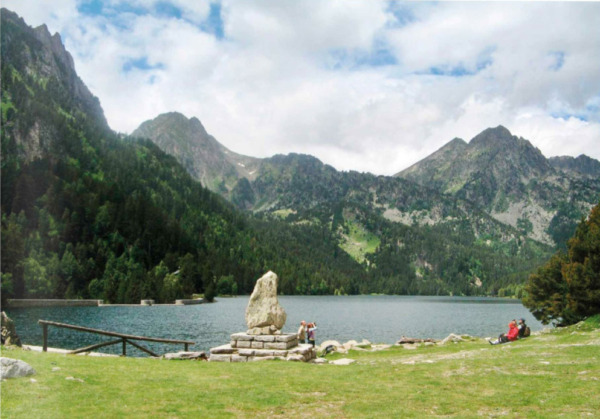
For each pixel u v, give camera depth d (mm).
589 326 36781
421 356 29875
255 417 12289
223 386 15828
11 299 135750
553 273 53500
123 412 11820
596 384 16703
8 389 12781
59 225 196875
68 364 17844
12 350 20750
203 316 113625
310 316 131500
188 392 14570
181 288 184500
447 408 13664
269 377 18047
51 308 133000
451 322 115562
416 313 156375
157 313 121875
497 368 20719
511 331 38188
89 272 175875
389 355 33156
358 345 39812
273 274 26922
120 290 160375
